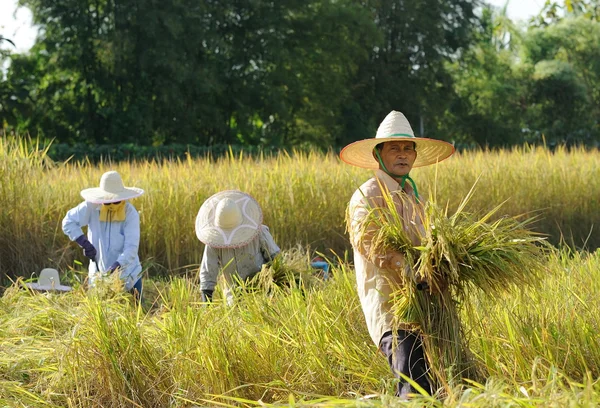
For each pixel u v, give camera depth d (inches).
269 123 1811.0
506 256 185.3
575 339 214.5
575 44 2492.6
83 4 1572.3
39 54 1642.5
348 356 222.8
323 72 1791.3
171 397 221.6
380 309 190.2
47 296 289.4
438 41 1955.0
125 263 342.0
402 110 1957.4
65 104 1635.1
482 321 225.3
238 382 221.8
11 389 222.5
